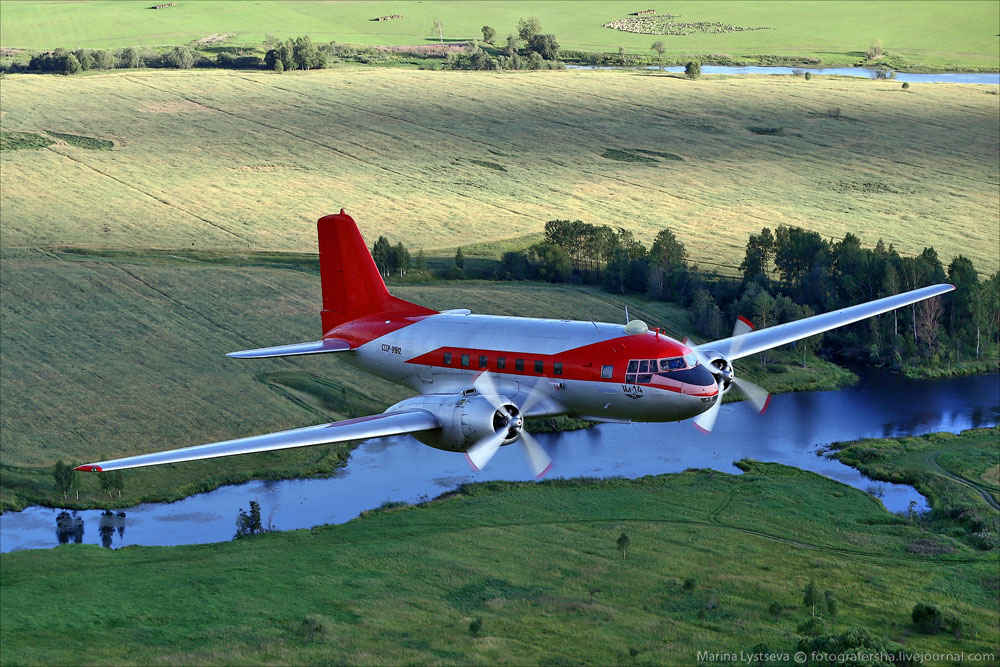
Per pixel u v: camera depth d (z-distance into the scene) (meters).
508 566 82.69
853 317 62.31
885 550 87.00
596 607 73.81
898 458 110.38
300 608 74.75
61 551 88.06
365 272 57.84
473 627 70.00
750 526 91.94
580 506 97.19
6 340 144.75
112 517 98.00
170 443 115.94
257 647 67.31
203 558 86.44
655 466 109.75
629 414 46.16
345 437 43.75
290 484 106.06
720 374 47.72
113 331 149.25
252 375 134.62
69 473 102.50
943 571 82.00
